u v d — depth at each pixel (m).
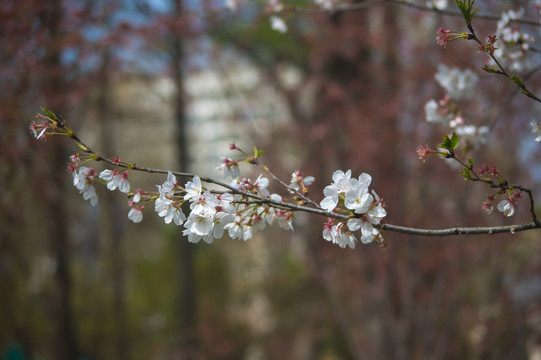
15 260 6.00
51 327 7.48
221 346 8.46
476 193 5.71
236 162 1.88
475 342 6.01
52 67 4.86
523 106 4.88
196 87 8.60
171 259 11.02
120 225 9.27
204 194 1.62
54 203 5.85
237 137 7.29
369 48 6.82
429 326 5.66
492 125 2.75
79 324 8.84
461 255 5.55
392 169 6.30
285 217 1.81
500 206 1.66
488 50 1.63
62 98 5.09
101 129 8.38
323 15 6.48
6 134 4.54
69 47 4.84
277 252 10.23
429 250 5.92
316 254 6.61
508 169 5.51
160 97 7.96
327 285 6.61
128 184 1.76
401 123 6.13
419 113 5.73
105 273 9.37
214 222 1.64
